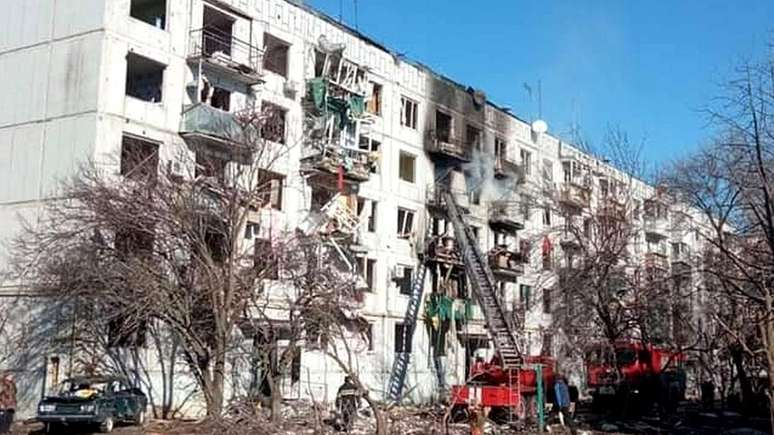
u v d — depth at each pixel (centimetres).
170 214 2738
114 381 2750
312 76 4041
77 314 2906
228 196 2903
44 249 2888
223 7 3584
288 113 3888
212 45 3547
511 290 5312
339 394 2786
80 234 2783
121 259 2706
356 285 3744
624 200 4356
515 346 3441
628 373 3850
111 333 2969
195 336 2700
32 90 3288
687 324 4103
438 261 4678
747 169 2022
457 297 4903
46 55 3281
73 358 2920
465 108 5231
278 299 3334
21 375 3033
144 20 3503
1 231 3250
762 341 2205
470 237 4434
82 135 3106
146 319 2828
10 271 3139
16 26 3388
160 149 3256
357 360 3950
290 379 3625
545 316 5066
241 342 3002
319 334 3045
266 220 3597
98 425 2609
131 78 3459
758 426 3422
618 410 3794
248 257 2923
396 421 2606
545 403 3194
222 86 3556
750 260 2541
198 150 3272
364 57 4419
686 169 3738
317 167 3891
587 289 3900
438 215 4878
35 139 3234
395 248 4506
